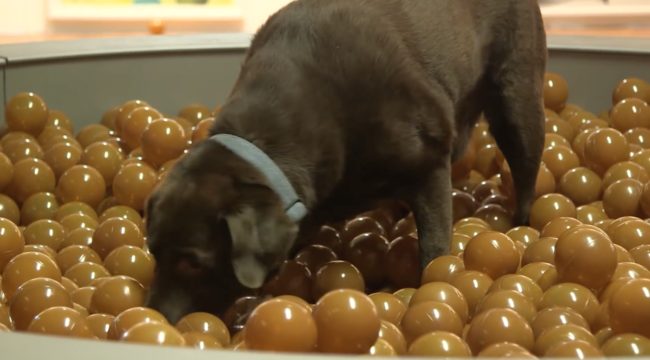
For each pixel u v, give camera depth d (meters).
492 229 2.32
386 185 2.05
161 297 1.83
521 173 2.34
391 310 1.90
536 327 1.82
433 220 2.07
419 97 2.01
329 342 1.68
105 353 1.33
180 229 1.81
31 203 2.39
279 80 1.93
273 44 1.99
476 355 1.77
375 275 2.17
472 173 2.59
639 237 2.08
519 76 2.28
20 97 2.60
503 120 2.31
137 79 2.82
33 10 3.81
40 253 2.03
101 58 2.78
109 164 2.48
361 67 1.96
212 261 1.82
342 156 1.96
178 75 2.85
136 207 2.38
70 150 2.51
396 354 1.77
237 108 1.91
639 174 2.37
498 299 1.86
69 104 2.77
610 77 2.88
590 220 2.29
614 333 1.79
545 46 2.35
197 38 2.91
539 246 2.06
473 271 1.99
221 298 1.86
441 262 2.02
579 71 2.89
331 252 2.16
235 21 3.87
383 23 2.01
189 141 2.52
